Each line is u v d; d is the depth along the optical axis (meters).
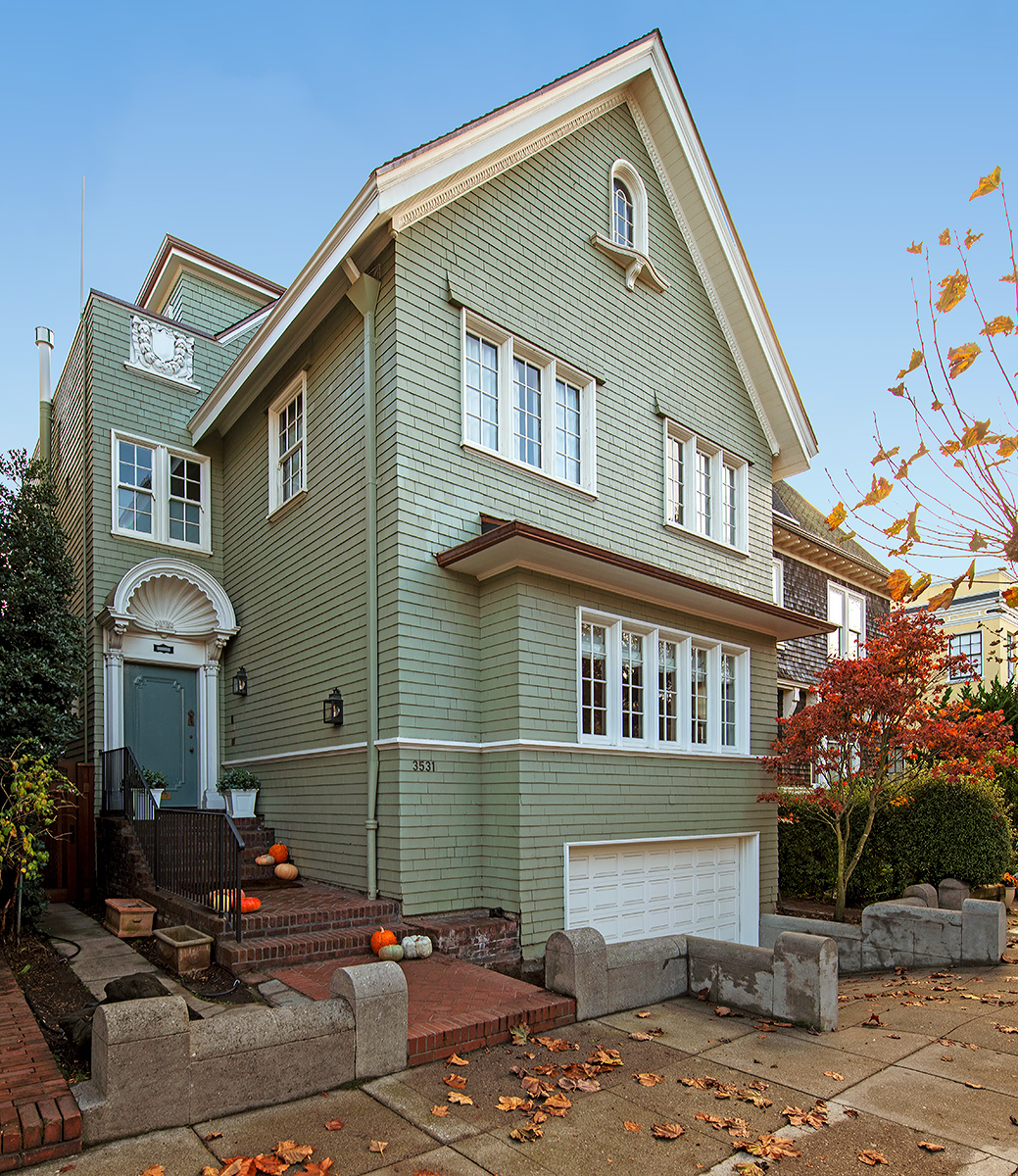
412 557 8.12
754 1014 6.09
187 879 7.74
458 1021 5.23
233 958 6.25
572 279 10.38
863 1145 3.98
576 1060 5.02
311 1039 4.41
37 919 8.71
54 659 8.85
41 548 9.09
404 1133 3.96
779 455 13.85
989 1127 4.19
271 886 8.85
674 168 12.08
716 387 12.65
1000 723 10.62
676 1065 5.02
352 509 8.97
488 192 9.41
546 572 8.41
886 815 12.10
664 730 10.00
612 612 9.19
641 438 11.08
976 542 3.56
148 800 9.45
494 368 9.45
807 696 18.14
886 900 11.88
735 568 12.62
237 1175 3.42
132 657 11.50
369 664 8.21
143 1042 3.88
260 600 11.38
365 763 8.31
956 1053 5.30
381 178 7.95
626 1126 4.11
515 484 9.31
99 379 12.02
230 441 12.86
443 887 7.85
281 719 10.37
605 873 8.91
